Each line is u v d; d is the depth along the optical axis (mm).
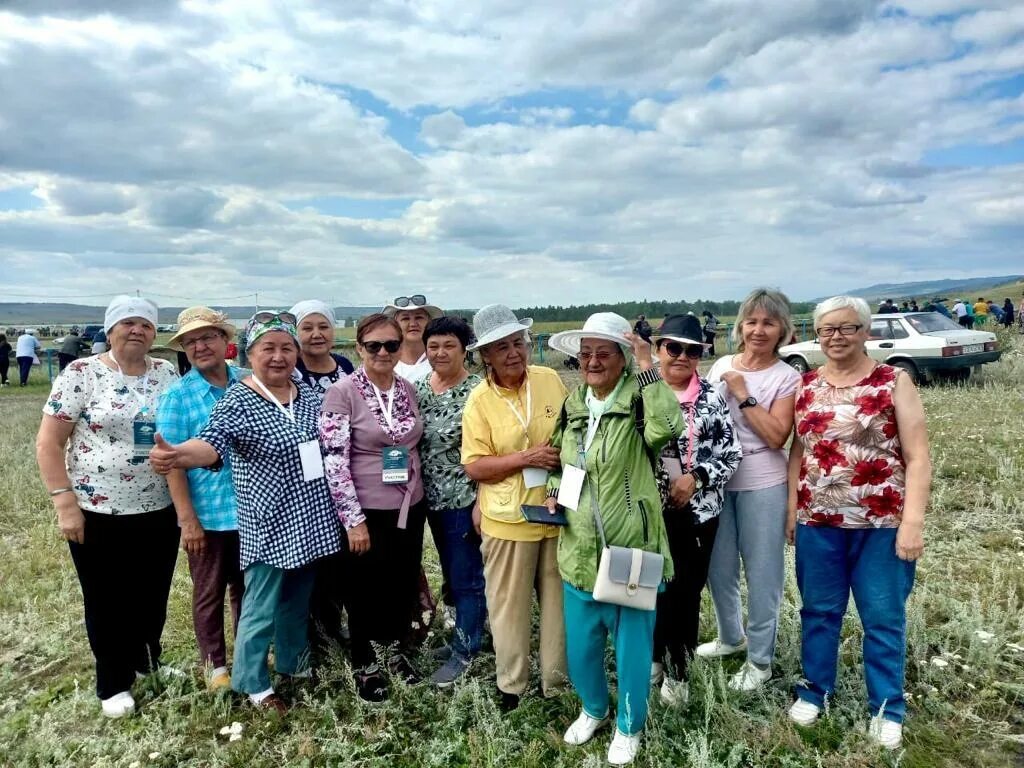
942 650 3898
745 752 3170
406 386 3918
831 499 3193
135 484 3662
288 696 3893
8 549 6375
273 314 3727
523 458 3404
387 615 3820
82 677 4156
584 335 3072
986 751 3117
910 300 29672
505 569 3496
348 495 3555
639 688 3088
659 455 3342
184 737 3477
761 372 3580
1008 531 5719
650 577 2895
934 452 8258
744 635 4168
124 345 3639
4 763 3344
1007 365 16078
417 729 3529
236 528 3801
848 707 3402
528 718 3518
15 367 27703
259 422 3506
